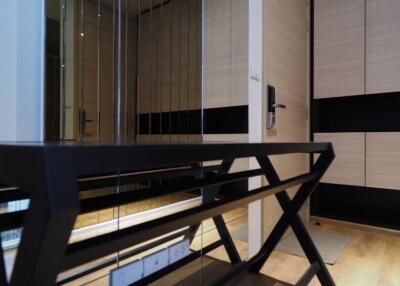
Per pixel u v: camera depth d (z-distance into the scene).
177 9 2.00
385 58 2.42
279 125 2.12
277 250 1.92
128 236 0.50
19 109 1.12
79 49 1.40
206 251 1.55
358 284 1.48
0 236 0.64
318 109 2.81
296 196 1.35
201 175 1.35
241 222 1.86
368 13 2.50
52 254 0.33
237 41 2.14
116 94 1.59
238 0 2.16
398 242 2.14
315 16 2.78
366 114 2.80
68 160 0.32
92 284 1.23
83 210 0.70
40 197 0.31
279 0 2.13
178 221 0.59
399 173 2.35
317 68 2.77
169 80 1.95
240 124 2.38
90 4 1.46
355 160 2.57
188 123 2.10
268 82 1.94
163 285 1.40
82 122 1.41
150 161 0.42
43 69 1.20
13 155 0.34
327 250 1.95
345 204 2.87
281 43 2.16
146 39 1.78
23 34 1.13
